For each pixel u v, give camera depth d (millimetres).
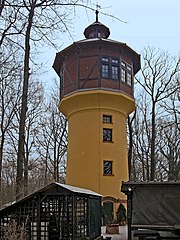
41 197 14820
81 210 16469
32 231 14430
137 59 30531
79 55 27953
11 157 30594
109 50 28156
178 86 33469
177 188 13906
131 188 14164
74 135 28031
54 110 39781
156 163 43312
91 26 32188
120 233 20688
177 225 13461
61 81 30109
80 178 26719
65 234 14641
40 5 9078
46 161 39062
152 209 13898
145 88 33781
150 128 40094
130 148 33781
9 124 29703
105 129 27781
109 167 27297
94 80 27156
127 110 29406
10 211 14891
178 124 37281
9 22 9359
